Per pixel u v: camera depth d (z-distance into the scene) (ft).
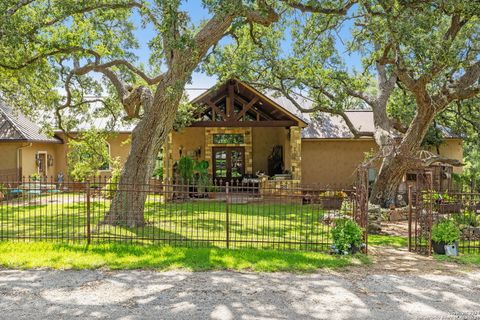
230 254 24.52
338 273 21.48
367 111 75.31
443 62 34.19
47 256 23.71
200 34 33.17
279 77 54.85
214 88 54.85
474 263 23.84
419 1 29.04
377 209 35.81
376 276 20.99
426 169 48.70
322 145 68.08
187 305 16.72
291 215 43.29
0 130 62.13
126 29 45.80
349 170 67.67
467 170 79.92
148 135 34.45
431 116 43.96
